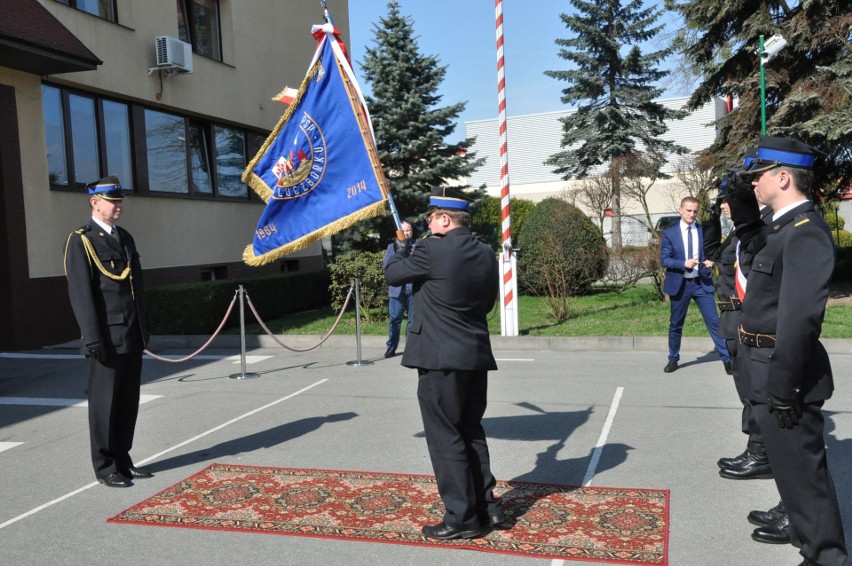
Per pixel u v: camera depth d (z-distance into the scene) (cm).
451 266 434
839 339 1032
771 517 440
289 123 680
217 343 1290
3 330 1234
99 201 573
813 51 1692
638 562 395
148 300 1334
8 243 1215
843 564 357
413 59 2095
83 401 874
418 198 2017
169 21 1562
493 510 448
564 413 734
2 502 529
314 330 1364
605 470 554
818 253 342
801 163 363
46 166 1285
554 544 421
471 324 443
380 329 1348
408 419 732
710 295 875
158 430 724
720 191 592
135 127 1478
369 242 2122
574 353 1101
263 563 410
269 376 996
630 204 2880
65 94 1332
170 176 1588
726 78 1878
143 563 415
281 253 689
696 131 3841
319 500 505
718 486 513
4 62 1176
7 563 421
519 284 1781
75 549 438
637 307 1512
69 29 1296
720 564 393
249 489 533
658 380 877
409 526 455
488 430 679
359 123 644
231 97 1766
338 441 659
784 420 343
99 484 564
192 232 1634
